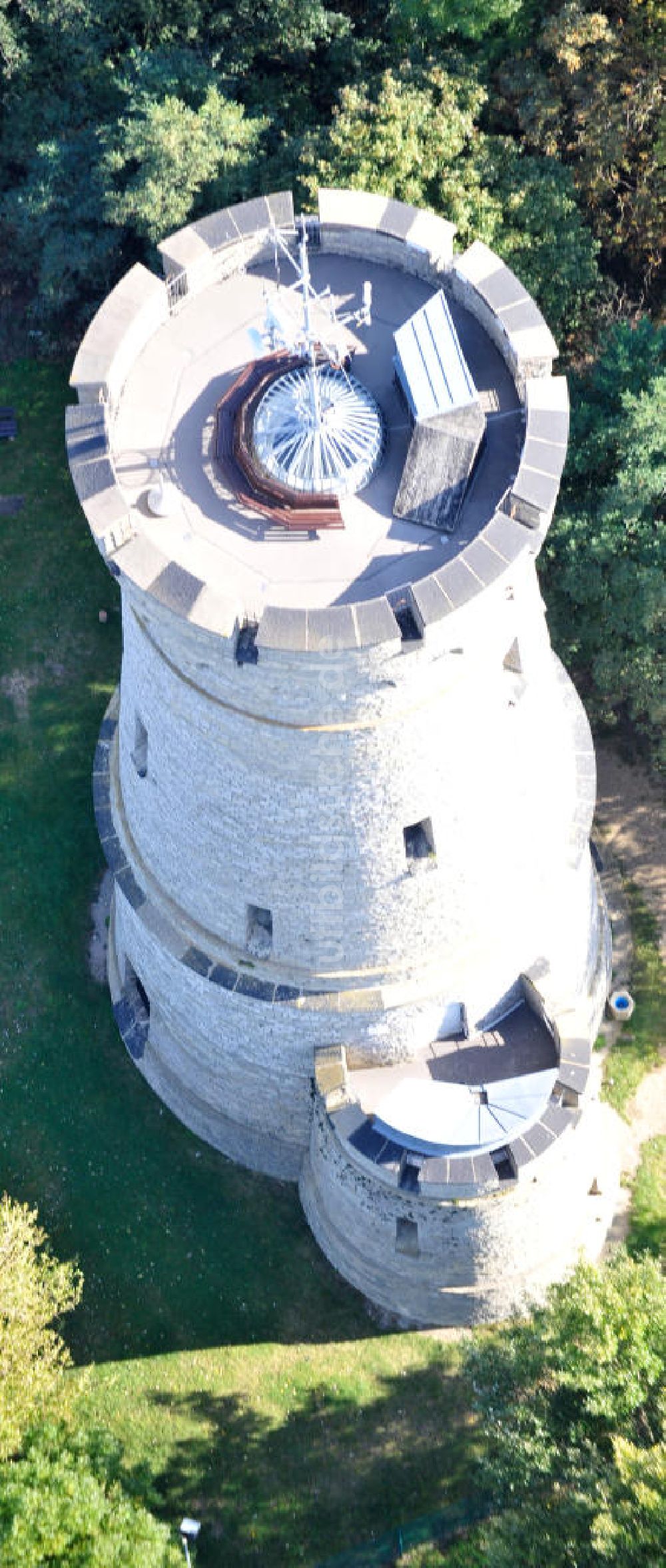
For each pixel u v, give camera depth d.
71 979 62.19
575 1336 49.62
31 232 70.12
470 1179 47.78
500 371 43.72
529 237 62.03
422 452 41.22
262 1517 54.22
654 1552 46.00
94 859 64.12
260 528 41.62
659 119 63.47
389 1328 56.53
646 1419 48.69
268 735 40.78
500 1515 51.38
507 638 41.69
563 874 50.47
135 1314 57.19
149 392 43.84
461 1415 55.22
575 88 63.09
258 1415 55.59
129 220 66.75
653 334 62.56
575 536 60.00
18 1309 51.81
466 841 44.81
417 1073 49.94
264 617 37.94
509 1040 50.44
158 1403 55.94
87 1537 49.09
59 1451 51.62
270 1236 57.78
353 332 44.56
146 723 45.31
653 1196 58.56
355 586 40.59
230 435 43.03
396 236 44.38
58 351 73.38
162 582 39.06
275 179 65.56
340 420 41.62
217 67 68.62
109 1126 59.84
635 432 59.28
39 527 69.88
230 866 45.50
